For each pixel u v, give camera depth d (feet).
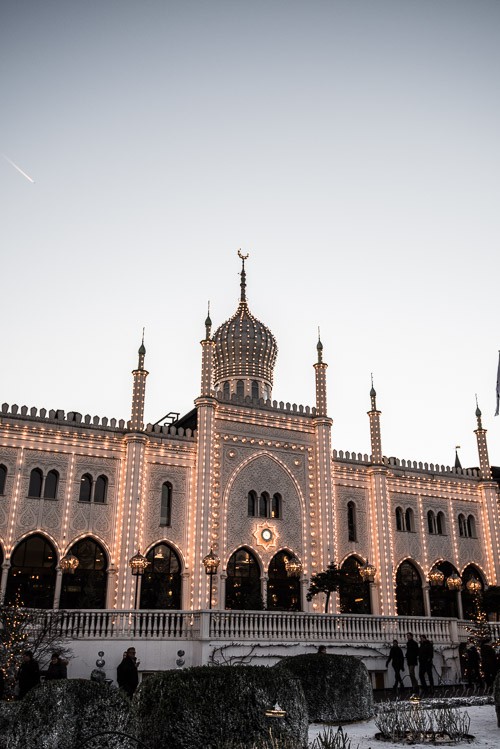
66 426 119.24
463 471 159.94
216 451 130.11
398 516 148.25
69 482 117.29
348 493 143.02
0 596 104.99
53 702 38.96
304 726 46.03
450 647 110.73
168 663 92.94
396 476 150.00
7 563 108.99
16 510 111.86
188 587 120.47
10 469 113.60
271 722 44.16
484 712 66.39
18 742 38.04
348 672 61.72
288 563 125.70
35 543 113.39
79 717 38.88
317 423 140.97
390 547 141.28
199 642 93.86
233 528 127.34
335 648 101.50
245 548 127.95
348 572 138.62
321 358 147.54
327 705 59.88
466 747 47.14
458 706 71.77
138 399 124.67
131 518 116.98
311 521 135.85
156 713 43.47
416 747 47.06
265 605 123.34
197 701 43.65
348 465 144.46
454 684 103.71
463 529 155.84
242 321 165.78
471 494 158.81
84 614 90.84
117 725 39.27
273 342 167.02
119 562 115.14
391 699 80.53
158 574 120.57
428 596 145.07
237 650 94.89
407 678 104.94
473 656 99.25
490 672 86.84
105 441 121.60
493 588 132.67
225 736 43.14
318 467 138.62
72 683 39.96
